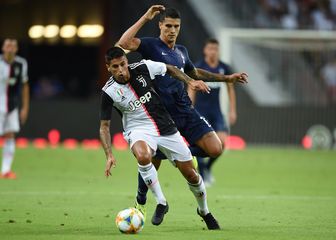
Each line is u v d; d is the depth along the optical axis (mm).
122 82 25812
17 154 65562
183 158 26188
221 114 45375
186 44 80500
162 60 28578
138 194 27703
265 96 79938
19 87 46688
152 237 24375
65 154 66875
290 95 80188
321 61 79812
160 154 28469
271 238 24594
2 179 45250
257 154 71000
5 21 97562
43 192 38406
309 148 78250
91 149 73750
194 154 28547
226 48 72875
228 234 25344
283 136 78500
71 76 101688
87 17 93312
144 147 25688
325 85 79938
